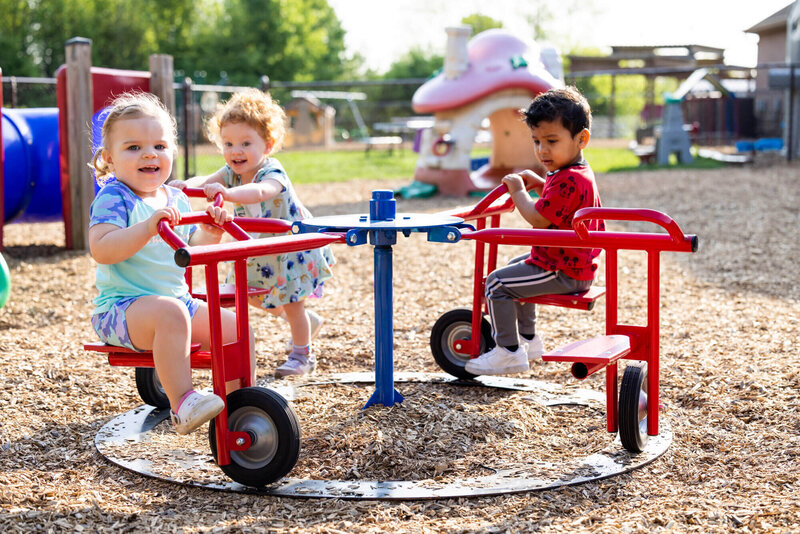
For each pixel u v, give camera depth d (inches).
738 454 132.9
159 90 350.9
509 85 531.2
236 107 170.1
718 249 331.6
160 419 149.8
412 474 124.0
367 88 1802.4
